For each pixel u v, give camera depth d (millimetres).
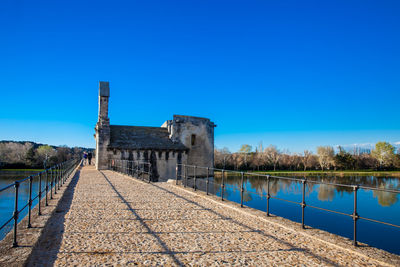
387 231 21422
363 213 28391
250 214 7758
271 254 4953
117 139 28469
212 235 6004
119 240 5621
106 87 28375
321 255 4926
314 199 37156
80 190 12594
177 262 4562
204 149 31734
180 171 29422
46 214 7301
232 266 4438
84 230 6293
